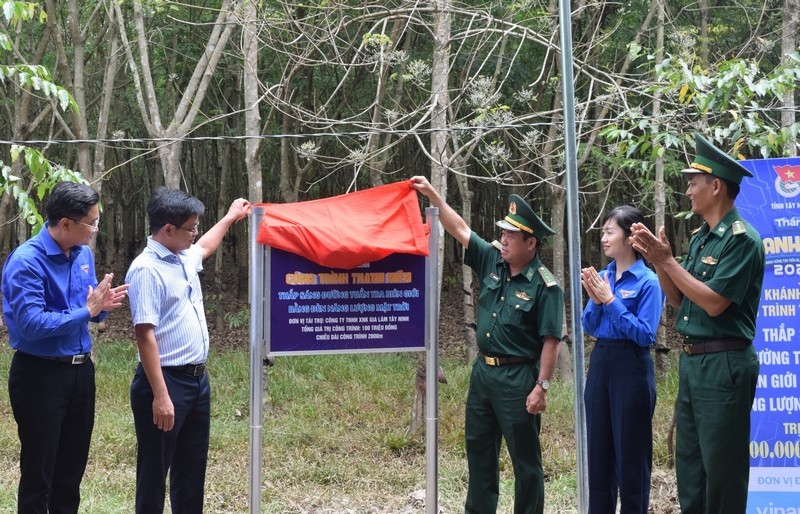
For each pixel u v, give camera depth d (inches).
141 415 157.4
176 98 566.9
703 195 149.8
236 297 609.9
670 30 389.4
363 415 306.7
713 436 145.3
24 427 150.4
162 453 156.9
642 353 174.6
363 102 487.8
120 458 250.5
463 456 259.8
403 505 215.5
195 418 163.2
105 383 339.9
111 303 147.9
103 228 780.6
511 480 228.8
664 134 227.6
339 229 153.3
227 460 250.1
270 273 153.9
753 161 181.3
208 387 165.6
